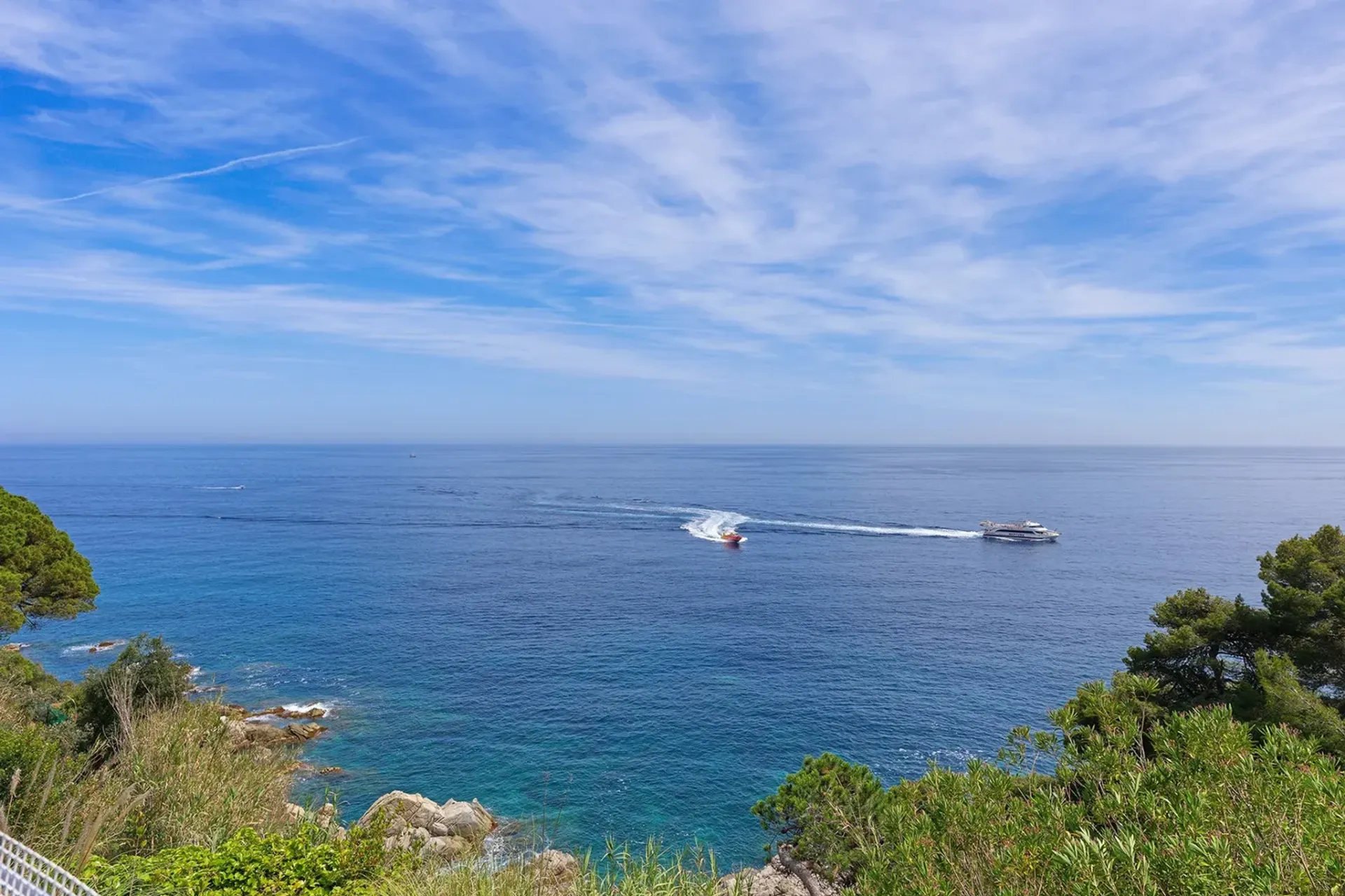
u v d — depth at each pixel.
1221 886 4.94
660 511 159.00
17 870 7.84
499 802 34.22
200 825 11.35
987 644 59.16
